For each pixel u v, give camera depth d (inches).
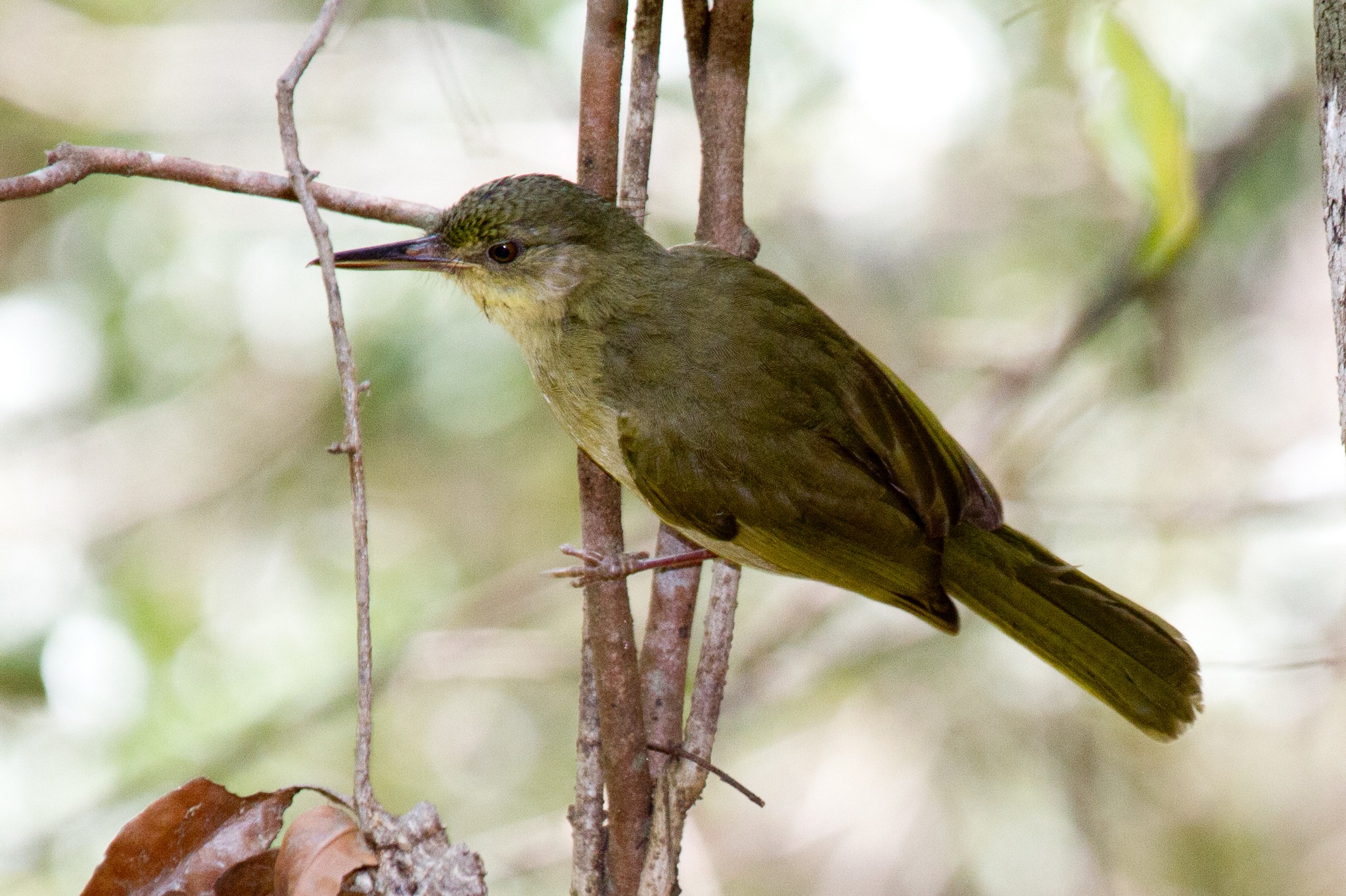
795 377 282.8
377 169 503.8
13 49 510.9
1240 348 498.9
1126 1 417.4
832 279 506.9
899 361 505.4
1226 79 456.8
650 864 222.7
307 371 507.2
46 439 505.7
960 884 452.1
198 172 230.5
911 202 500.7
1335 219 193.9
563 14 505.7
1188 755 464.1
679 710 239.1
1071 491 493.7
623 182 248.1
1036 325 483.5
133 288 491.8
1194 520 428.1
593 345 287.7
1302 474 450.0
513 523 511.5
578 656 437.1
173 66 516.4
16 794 420.8
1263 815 463.2
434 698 499.2
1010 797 458.9
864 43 474.9
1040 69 480.1
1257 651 450.9
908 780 462.6
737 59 265.4
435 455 512.1
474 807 480.1
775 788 474.9
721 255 288.0
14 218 507.5
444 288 455.8
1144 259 310.0
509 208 289.4
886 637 441.1
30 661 427.8
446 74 487.2
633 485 288.8
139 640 442.6
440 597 482.0
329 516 508.4
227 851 203.0
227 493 508.7
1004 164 498.9
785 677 440.5
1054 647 277.6
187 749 424.2
